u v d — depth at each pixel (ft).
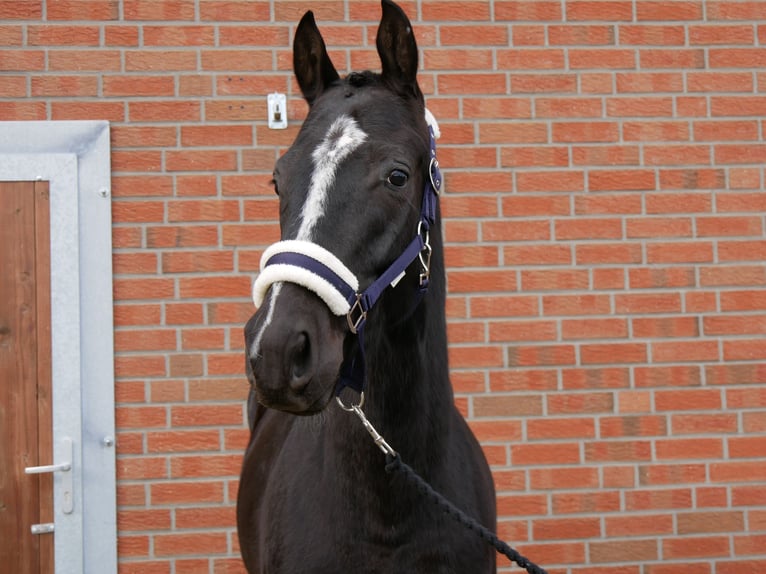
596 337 9.33
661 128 9.58
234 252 9.12
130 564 8.84
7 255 8.93
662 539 9.25
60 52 9.11
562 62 9.53
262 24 9.30
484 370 9.21
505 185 9.37
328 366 3.94
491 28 9.48
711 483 9.33
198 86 9.21
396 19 4.93
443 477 5.06
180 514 8.91
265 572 5.59
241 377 9.05
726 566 9.29
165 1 9.21
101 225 9.00
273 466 6.08
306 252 4.03
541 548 9.14
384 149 4.45
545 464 9.19
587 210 9.43
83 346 8.93
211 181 9.15
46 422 8.87
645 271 9.43
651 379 9.35
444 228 9.28
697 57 9.67
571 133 9.48
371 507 4.74
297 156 4.49
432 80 9.41
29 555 8.79
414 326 4.82
